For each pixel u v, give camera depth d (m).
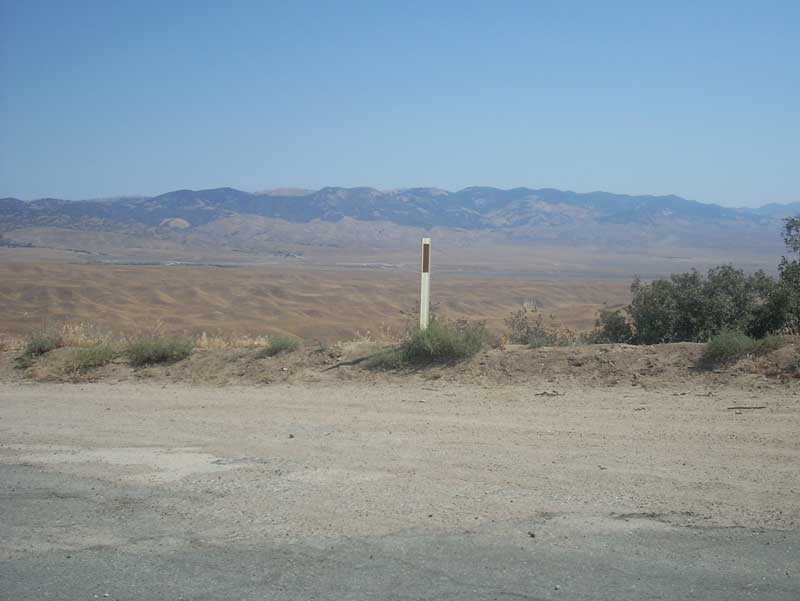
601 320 17.23
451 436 8.55
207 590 5.02
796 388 9.77
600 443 8.08
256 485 7.00
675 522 5.93
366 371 12.02
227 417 9.85
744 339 11.02
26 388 12.36
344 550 5.55
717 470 7.11
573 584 4.97
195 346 14.48
